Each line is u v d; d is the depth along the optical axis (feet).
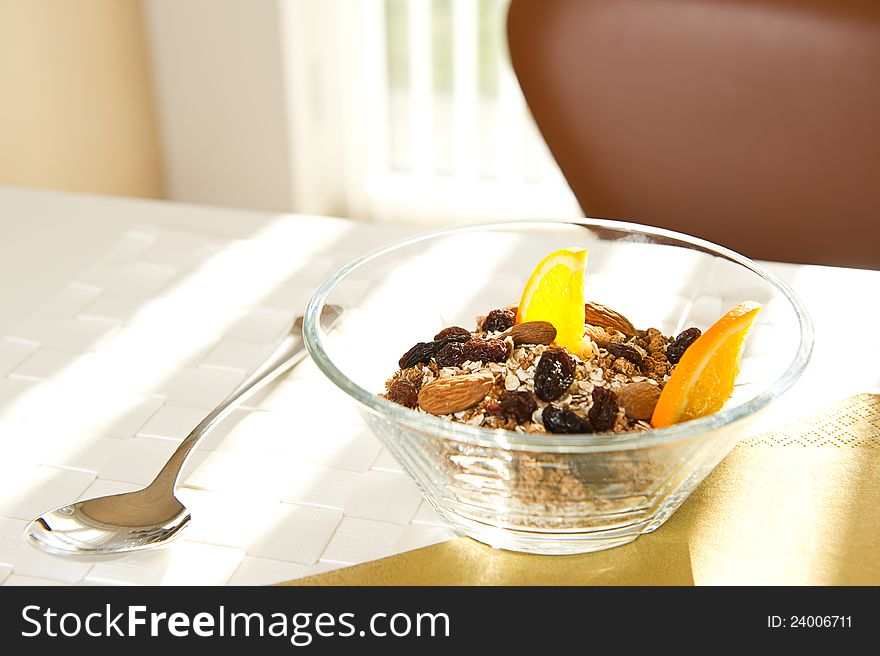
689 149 2.72
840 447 1.66
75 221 2.24
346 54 4.67
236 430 1.73
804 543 1.53
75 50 4.02
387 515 1.59
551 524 1.48
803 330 1.54
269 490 1.63
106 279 2.06
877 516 1.56
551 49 2.72
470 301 1.84
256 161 4.70
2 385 1.81
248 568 1.53
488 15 4.78
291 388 1.81
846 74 2.56
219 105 4.60
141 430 1.73
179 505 1.60
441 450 1.43
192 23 4.42
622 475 1.43
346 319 1.66
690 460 1.44
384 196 5.04
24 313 1.98
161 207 2.29
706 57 2.63
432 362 1.63
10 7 3.61
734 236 2.78
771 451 1.66
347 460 1.68
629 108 2.73
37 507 1.61
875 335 1.90
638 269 1.78
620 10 2.65
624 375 1.61
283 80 4.46
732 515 1.57
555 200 4.91
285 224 2.23
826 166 2.64
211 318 1.96
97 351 1.89
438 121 5.16
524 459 1.41
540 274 1.66
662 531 1.55
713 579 1.50
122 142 4.46
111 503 1.61
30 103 3.80
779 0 2.56
